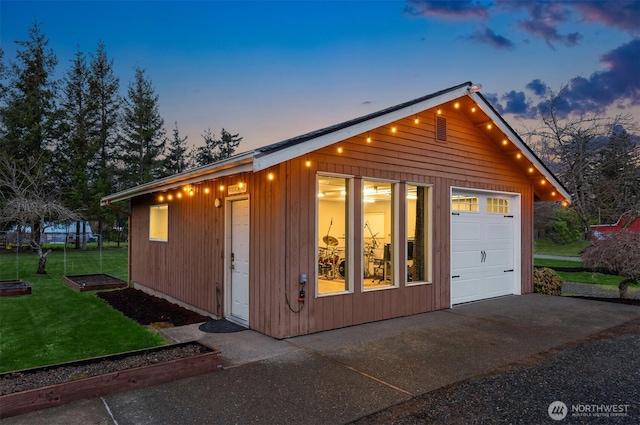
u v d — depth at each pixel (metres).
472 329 5.92
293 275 5.42
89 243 32.88
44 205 13.96
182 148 37.03
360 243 6.19
